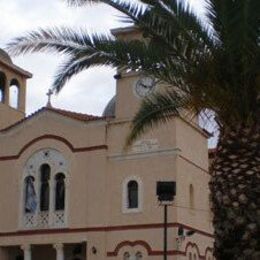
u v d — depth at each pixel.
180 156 40.00
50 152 43.38
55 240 41.47
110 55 18.83
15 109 49.59
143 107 20.25
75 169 42.12
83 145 42.28
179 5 17.89
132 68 18.83
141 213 39.44
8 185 44.03
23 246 42.31
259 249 17.11
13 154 44.47
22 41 19.66
